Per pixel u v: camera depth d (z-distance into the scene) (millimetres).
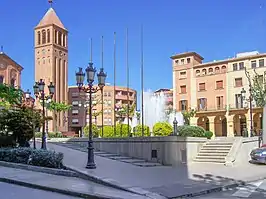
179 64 69938
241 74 62750
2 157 17875
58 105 66188
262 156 20453
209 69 66750
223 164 20297
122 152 22312
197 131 24422
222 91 64750
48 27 76562
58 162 15180
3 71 68562
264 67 60375
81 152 21750
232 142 22031
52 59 75812
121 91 89000
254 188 12664
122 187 11258
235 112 62094
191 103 67875
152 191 10859
